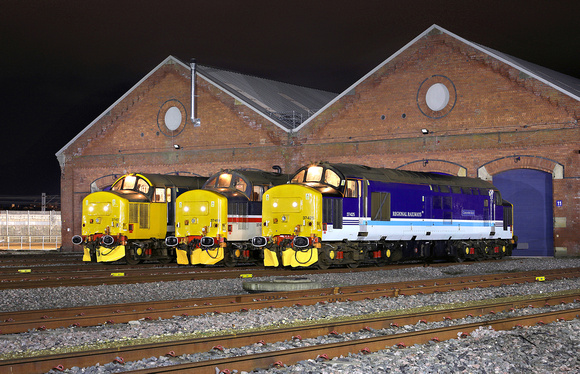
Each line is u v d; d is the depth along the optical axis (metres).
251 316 13.12
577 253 31.22
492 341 10.83
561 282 19.95
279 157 38.25
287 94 47.69
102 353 9.12
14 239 55.56
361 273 22.78
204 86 40.75
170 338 11.23
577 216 31.20
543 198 32.34
